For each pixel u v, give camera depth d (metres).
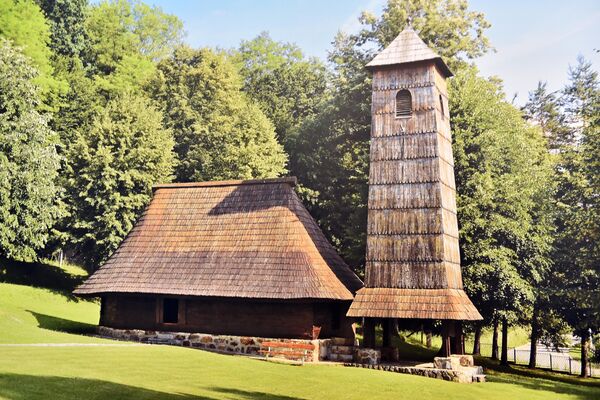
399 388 22.33
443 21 47.34
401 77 31.61
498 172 39.22
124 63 66.94
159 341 32.38
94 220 49.25
